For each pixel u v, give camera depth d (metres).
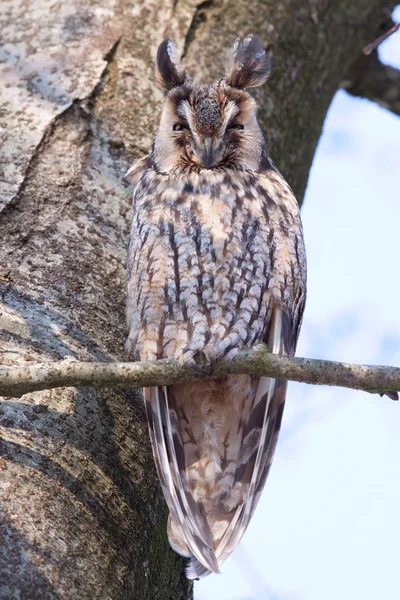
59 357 6.46
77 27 9.09
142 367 5.82
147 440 6.75
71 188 7.74
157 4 9.62
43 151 7.93
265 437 7.12
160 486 6.76
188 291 7.35
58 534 5.55
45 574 5.30
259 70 8.62
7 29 9.04
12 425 5.95
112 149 8.26
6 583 5.12
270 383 7.18
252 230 7.51
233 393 7.26
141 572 6.16
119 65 8.89
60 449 6.00
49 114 8.21
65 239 7.35
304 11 10.84
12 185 7.55
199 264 7.38
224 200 7.54
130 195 8.02
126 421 6.64
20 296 6.78
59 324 6.73
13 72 8.57
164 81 8.62
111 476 6.20
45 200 7.56
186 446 7.32
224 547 6.85
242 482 7.21
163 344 7.36
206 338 7.27
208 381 7.21
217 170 7.80
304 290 7.91
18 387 5.67
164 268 7.39
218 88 8.35
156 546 6.54
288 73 10.28
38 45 8.88
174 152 7.95
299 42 10.59
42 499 5.65
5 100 8.27
